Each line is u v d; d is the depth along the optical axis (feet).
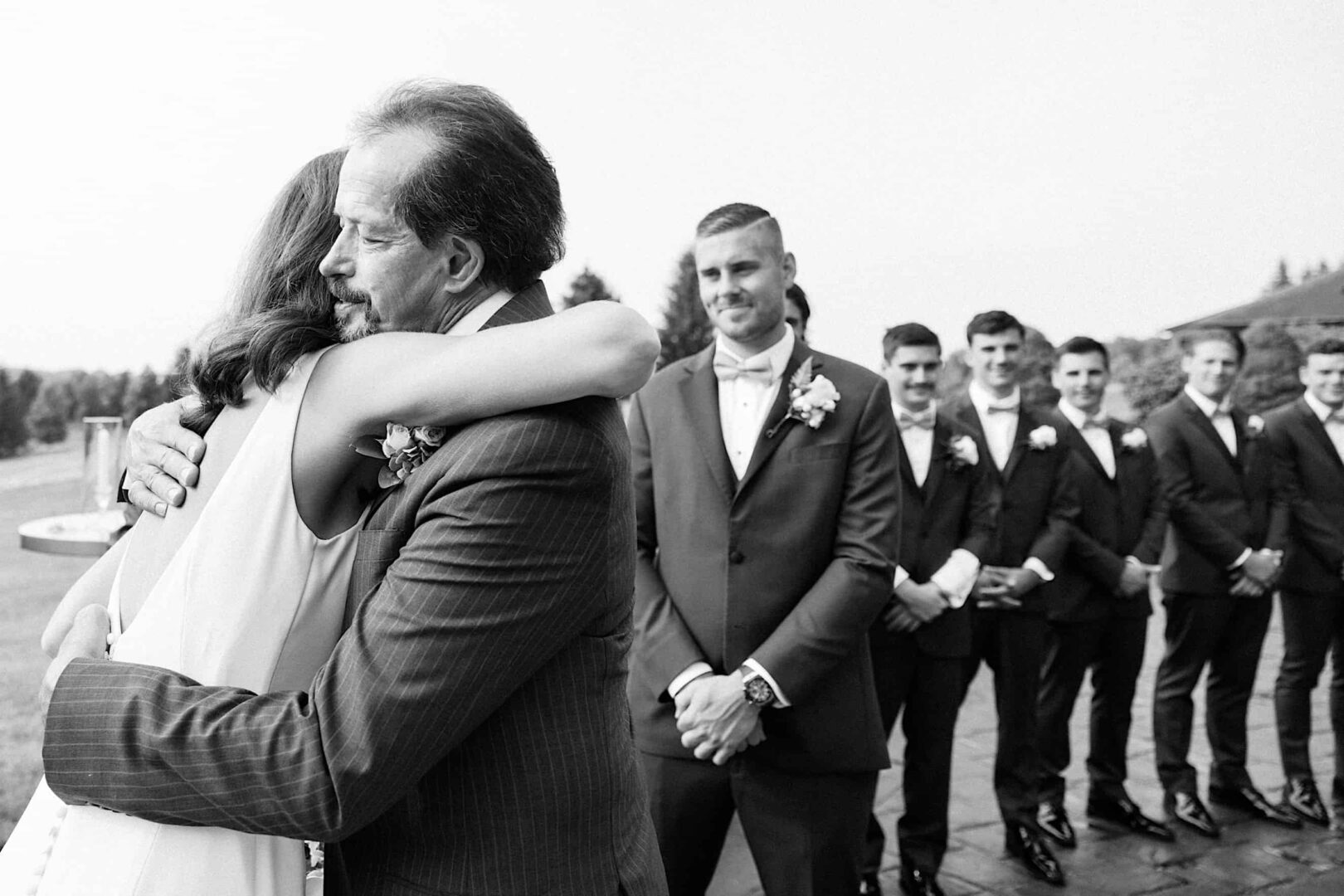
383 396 3.65
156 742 3.53
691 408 8.39
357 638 3.57
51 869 3.78
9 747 13.12
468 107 3.88
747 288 8.39
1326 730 18.35
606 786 3.96
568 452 3.59
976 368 13.76
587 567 3.67
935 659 11.18
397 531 3.74
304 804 3.41
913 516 11.47
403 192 3.73
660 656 7.96
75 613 4.42
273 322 3.89
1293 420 14.97
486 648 3.49
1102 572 13.19
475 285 3.97
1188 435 14.47
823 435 8.03
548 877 3.81
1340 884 11.71
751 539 7.95
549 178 4.07
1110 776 13.65
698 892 8.11
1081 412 14.85
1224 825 13.60
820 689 7.77
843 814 7.84
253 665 3.81
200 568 3.76
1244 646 14.17
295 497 3.78
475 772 3.77
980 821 13.30
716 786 7.88
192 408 4.19
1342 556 14.39
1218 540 13.74
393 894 3.84
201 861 3.72
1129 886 11.62
